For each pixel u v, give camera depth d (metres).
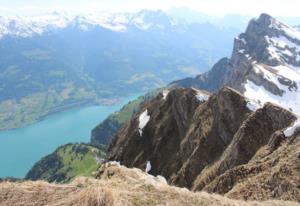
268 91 161.12
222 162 69.38
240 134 69.06
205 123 94.44
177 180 83.94
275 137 55.56
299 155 38.34
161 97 136.62
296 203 26.69
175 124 117.25
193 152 86.75
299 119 61.69
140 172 42.84
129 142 126.56
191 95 114.19
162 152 112.25
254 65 181.25
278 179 37.00
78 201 21.61
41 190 25.25
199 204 24.22
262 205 25.62
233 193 40.72
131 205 22.67
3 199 24.03
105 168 48.00
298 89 162.12
